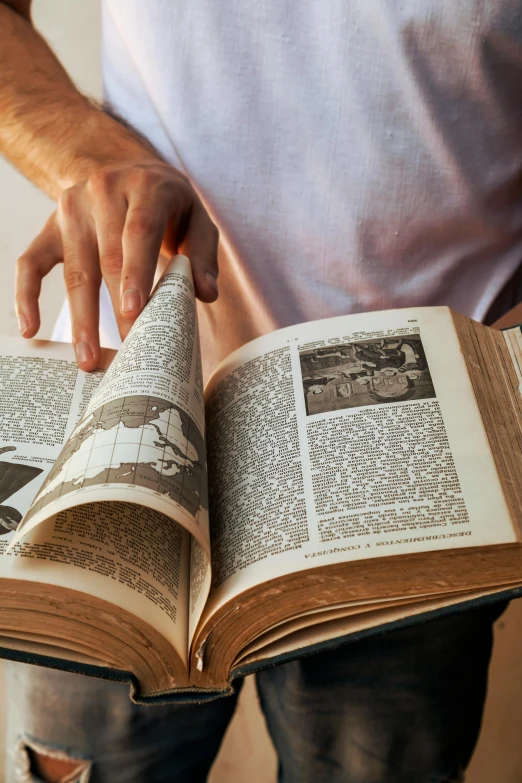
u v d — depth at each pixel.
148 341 0.56
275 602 0.51
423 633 0.71
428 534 0.50
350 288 0.83
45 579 0.48
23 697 0.71
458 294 0.85
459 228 0.80
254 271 0.84
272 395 0.60
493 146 0.77
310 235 0.81
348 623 0.53
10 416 0.59
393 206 0.78
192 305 0.60
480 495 0.51
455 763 0.77
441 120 0.75
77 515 0.53
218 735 0.77
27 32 0.89
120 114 0.87
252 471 0.56
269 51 0.75
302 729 0.75
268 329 0.87
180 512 0.47
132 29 0.79
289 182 0.80
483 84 0.73
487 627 0.77
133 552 0.53
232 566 0.52
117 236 0.62
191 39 0.77
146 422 0.51
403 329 0.62
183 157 0.82
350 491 0.53
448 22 0.69
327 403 0.58
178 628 0.52
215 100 0.78
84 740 0.71
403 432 0.55
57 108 0.80
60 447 0.58
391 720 0.74
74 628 0.50
